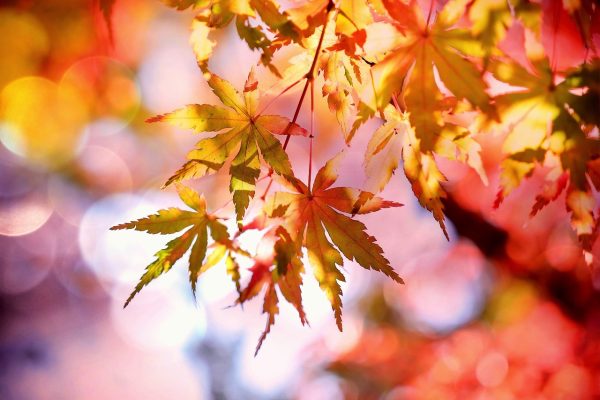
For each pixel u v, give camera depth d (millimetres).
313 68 1485
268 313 1510
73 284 13156
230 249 1531
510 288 4656
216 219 1569
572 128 1457
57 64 4551
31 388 9359
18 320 11750
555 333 3732
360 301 6258
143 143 7621
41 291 12695
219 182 6012
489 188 3475
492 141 3363
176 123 1508
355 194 1529
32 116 5551
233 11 1440
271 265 1520
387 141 1557
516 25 2443
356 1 1440
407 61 1422
